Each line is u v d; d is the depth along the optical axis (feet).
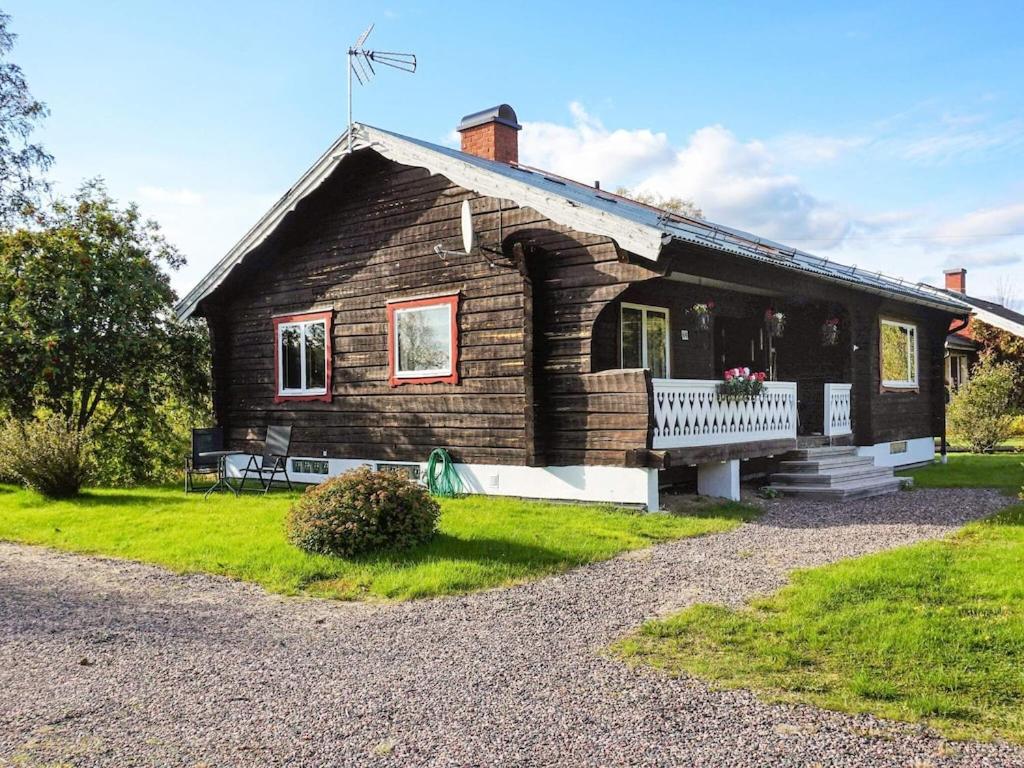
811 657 16.26
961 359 101.04
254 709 14.49
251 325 50.62
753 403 41.78
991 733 12.71
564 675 15.80
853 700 14.07
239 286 50.85
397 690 15.26
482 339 38.99
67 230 51.83
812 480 41.45
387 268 43.24
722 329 50.26
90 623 20.39
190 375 58.23
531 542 27.96
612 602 21.15
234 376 51.65
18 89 88.12
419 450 41.65
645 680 15.35
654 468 33.58
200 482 52.54
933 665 15.48
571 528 30.45
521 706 14.28
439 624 19.66
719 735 12.86
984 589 20.42
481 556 26.12
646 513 33.60
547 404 36.55
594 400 35.17
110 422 55.83
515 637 18.43
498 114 54.75
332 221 46.03
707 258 34.86
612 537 29.27
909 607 19.20
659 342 44.21
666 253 31.89
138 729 13.71
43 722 14.10
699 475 40.22
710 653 16.79
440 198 40.68
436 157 38.75
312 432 47.01
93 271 51.72
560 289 36.14
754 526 32.37
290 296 48.26
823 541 28.81
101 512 37.19
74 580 25.21
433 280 41.09
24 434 43.32
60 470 41.96
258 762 12.39
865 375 50.21
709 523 32.30
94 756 12.69
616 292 34.30
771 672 15.53
